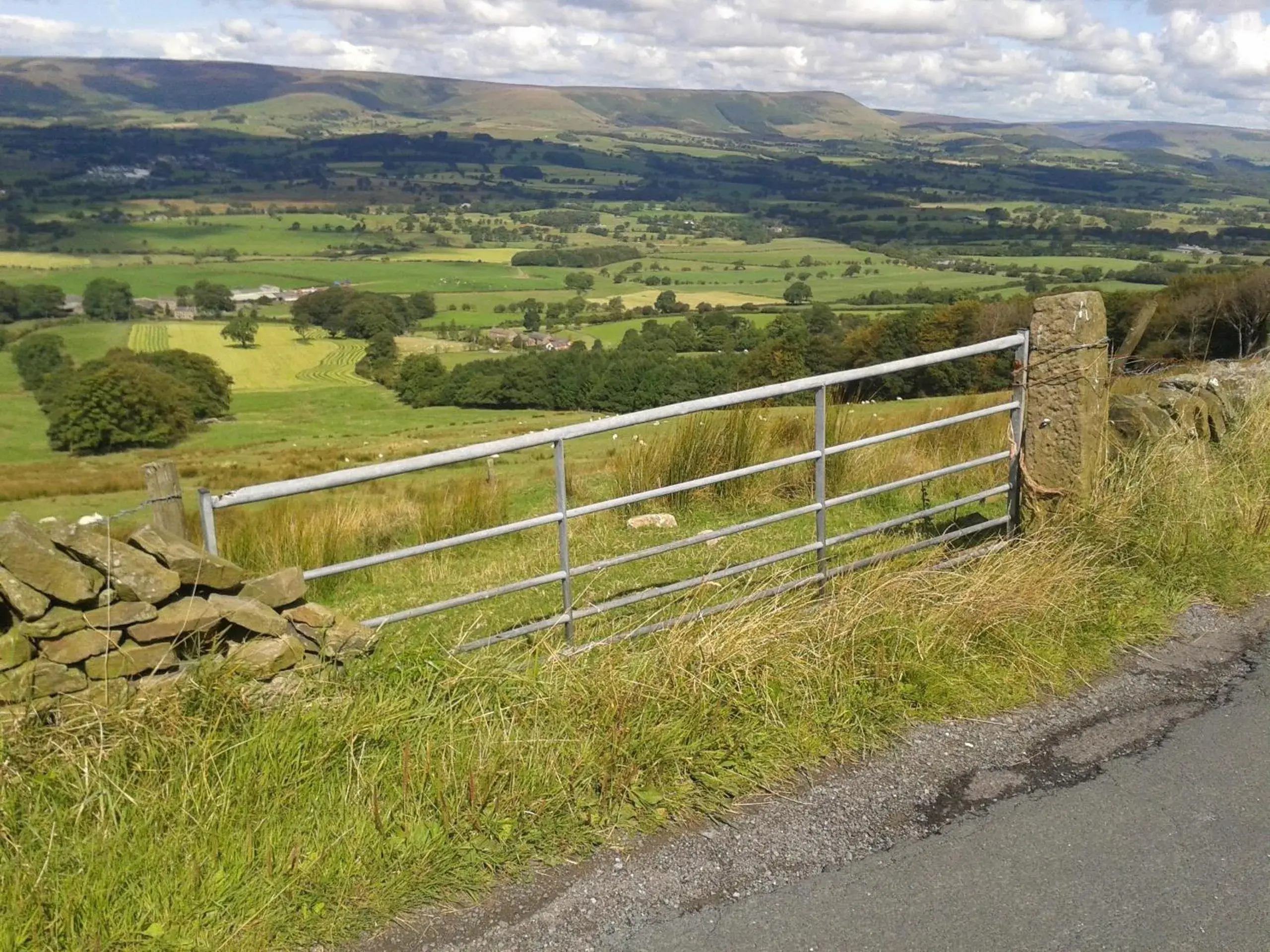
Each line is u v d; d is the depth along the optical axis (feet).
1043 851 9.43
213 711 9.96
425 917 8.56
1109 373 16.20
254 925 8.19
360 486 45.91
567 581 12.78
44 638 9.68
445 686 11.01
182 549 10.48
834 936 8.34
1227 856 9.32
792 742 11.12
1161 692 12.62
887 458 26.48
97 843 8.67
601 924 8.52
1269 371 24.29
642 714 11.03
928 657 12.62
